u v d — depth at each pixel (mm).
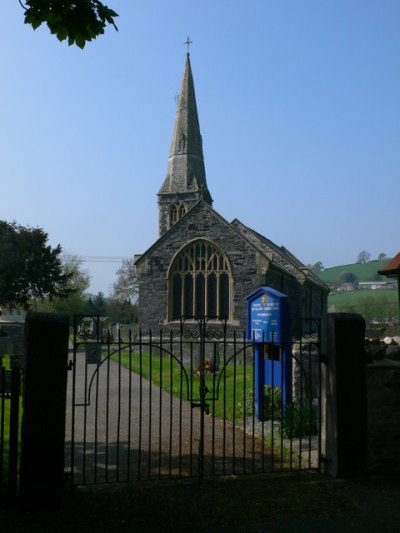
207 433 8742
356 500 5617
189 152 47469
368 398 6539
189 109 48312
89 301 59250
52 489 5422
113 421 9688
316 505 5473
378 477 6344
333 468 6363
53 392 5512
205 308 28578
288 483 6141
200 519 5133
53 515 5219
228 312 28250
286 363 9492
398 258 10023
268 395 9688
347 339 6438
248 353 24094
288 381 9453
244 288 27938
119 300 61719
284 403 9289
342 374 6383
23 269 35656
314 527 4969
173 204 46156
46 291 37156
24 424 5438
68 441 8289
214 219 28688
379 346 7211
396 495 5766
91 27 5887
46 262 36375
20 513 5266
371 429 6500
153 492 5844
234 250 28234
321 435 6766
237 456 7402
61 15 5781
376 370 6578
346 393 6367
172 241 29109
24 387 5500
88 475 6547
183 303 28844
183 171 46938
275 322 9898
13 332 23922
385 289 83625
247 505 5477
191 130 48000
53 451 5461
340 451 6301
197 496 5727
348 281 110438
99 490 5895
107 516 5199
